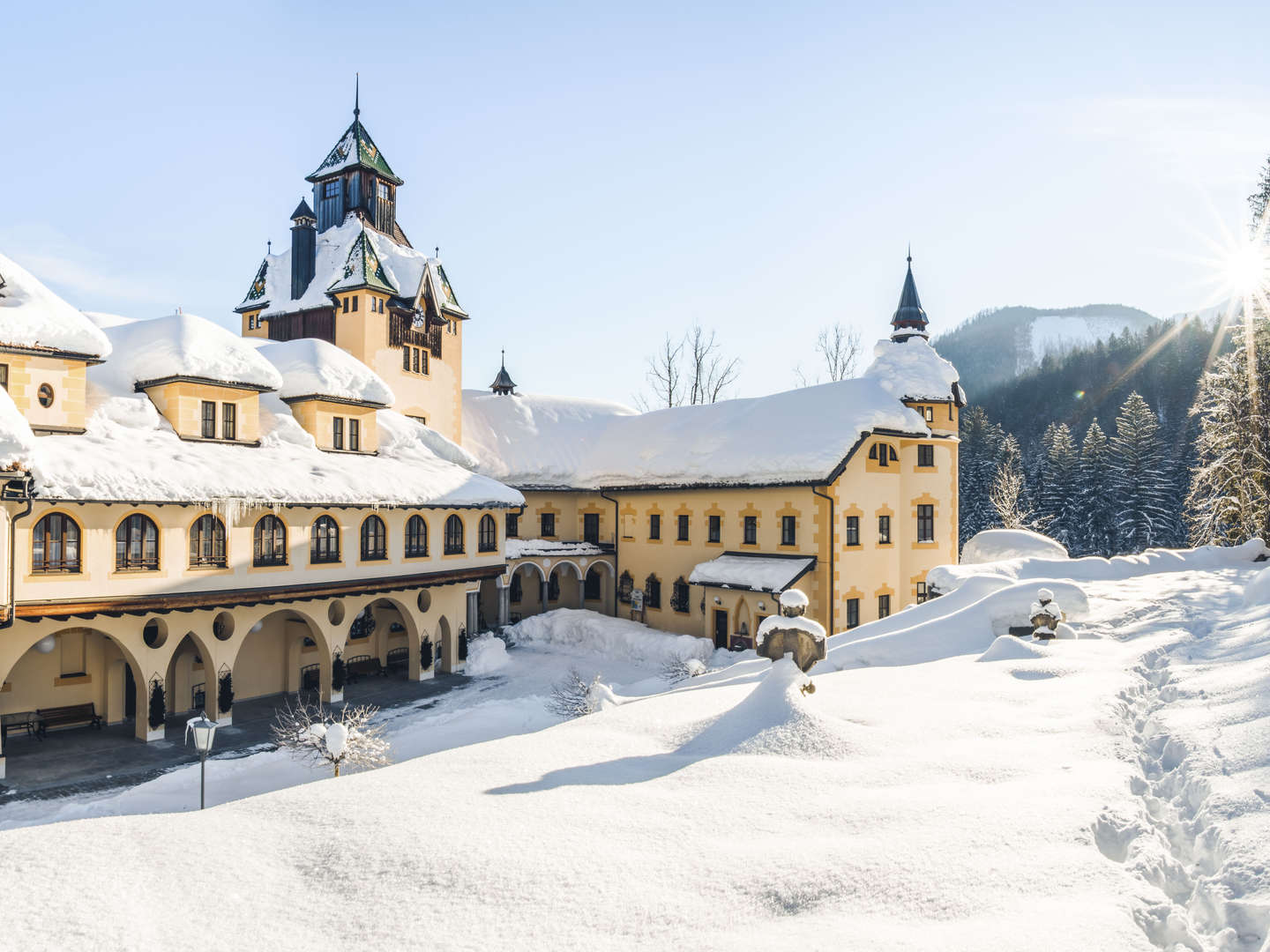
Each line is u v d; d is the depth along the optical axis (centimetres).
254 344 3456
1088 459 7725
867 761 771
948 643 1482
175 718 2638
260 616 2661
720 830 617
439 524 3206
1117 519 7425
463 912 498
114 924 479
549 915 493
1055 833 561
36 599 2094
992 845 548
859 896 499
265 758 2192
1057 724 847
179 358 2623
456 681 3177
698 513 3866
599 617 3928
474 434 4750
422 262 4403
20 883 525
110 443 2386
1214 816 572
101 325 3234
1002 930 438
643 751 870
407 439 3488
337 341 4150
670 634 3616
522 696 2909
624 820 643
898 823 604
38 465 2002
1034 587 1542
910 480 3744
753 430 3853
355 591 2817
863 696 1036
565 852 579
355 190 4531
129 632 2367
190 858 577
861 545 3478
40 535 2120
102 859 568
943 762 746
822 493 3341
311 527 2738
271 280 4519
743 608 3462
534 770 801
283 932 480
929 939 436
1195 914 480
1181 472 7638
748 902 503
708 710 1037
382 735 2409
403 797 709
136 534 2298
